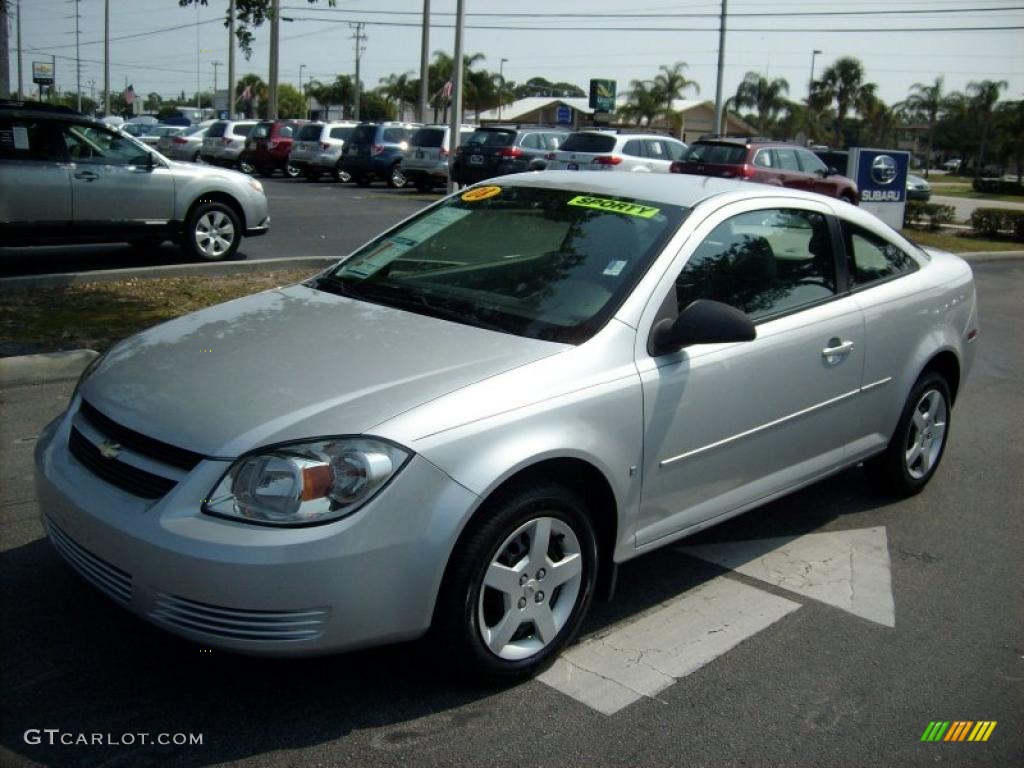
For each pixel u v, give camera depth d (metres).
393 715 3.19
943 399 5.54
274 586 2.82
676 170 21.05
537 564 3.36
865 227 5.03
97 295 9.31
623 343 3.64
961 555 4.78
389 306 3.98
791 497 5.47
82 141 10.59
